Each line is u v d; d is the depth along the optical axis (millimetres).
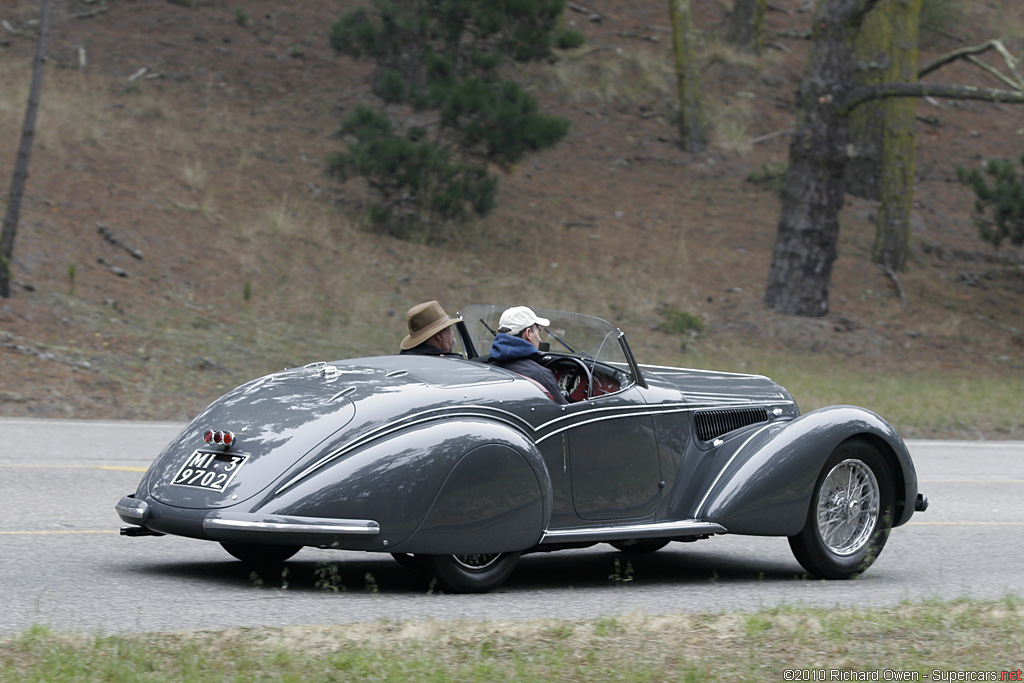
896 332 70188
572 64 104562
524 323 20500
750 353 63594
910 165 80250
